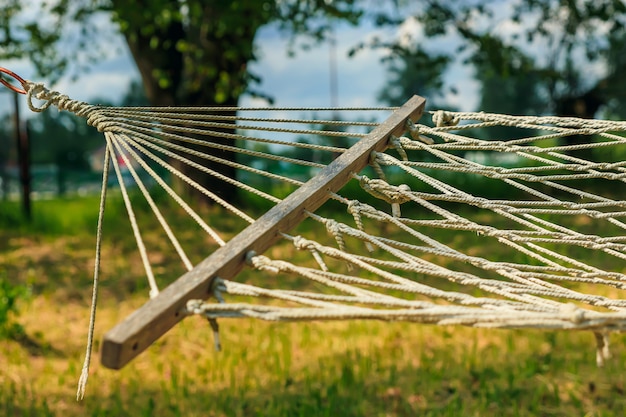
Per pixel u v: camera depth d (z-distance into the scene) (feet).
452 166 8.32
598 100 46.50
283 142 8.39
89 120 8.38
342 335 17.08
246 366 15.67
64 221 34.58
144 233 28.84
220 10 31.42
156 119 8.41
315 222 29.35
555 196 33.76
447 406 12.99
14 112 35.09
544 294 6.29
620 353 15.26
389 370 15.10
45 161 116.88
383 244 6.86
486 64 40.73
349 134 8.75
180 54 37.09
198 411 13.60
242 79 34.04
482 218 28.50
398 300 5.56
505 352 15.81
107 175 7.50
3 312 17.35
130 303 20.94
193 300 5.64
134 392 14.53
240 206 34.47
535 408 13.03
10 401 13.84
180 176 7.42
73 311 20.16
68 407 13.97
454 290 19.07
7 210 36.96
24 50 38.99
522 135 84.48
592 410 13.19
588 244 7.43
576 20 39.68
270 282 21.88
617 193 33.17
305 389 14.32
